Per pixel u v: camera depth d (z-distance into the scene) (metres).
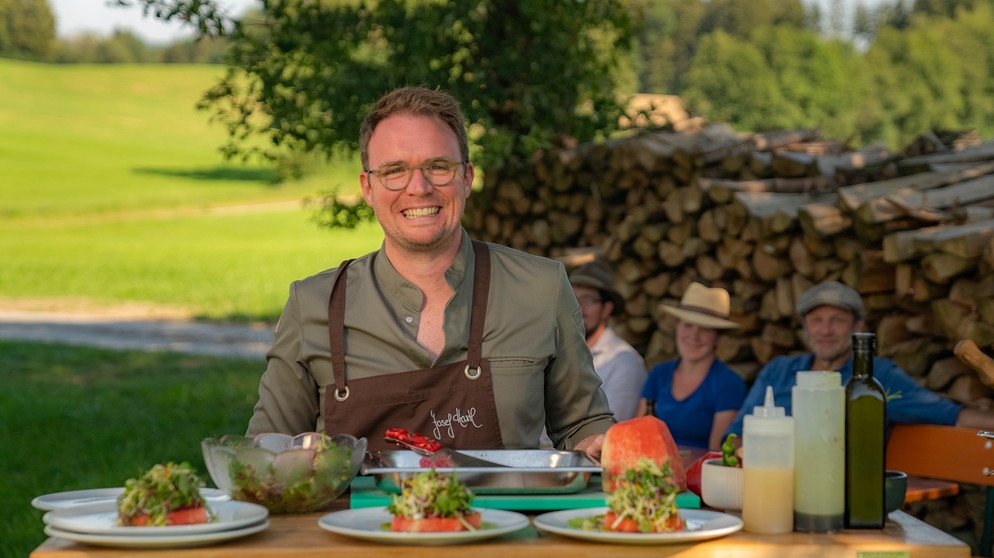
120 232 35.28
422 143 2.51
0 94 67.81
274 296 22.25
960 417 3.64
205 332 17.70
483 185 8.06
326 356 2.60
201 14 6.79
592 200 7.38
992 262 4.39
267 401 2.68
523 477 2.16
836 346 4.24
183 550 1.89
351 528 1.94
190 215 39.53
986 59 58.84
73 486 6.79
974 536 4.81
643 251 6.71
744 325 6.06
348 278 2.66
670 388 4.91
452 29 7.38
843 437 2.09
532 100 7.48
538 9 7.26
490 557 1.91
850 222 5.28
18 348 14.77
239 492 2.17
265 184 47.06
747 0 74.31
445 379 2.57
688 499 2.20
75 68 81.31
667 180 6.71
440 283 2.60
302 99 7.23
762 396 4.41
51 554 1.89
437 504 1.95
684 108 8.08
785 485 2.05
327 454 2.19
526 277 2.67
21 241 32.81
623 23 7.77
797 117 53.91
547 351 2.64
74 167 49.41
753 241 5.96
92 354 14.32
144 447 8.16
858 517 2.09
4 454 7.82
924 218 4.87
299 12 7.26
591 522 2.02
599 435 2.54
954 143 6.13
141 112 69.06
